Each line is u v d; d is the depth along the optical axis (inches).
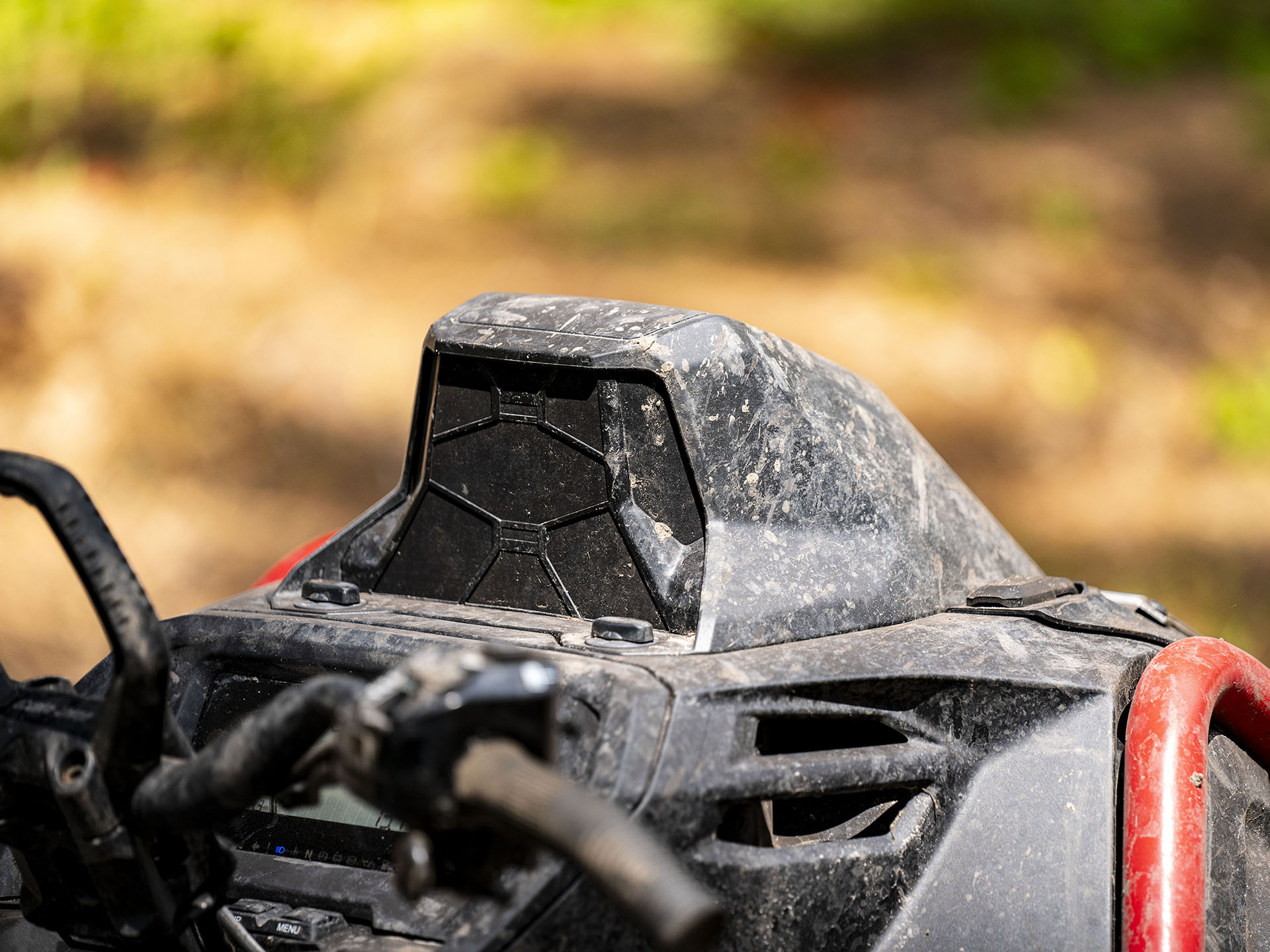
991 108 479.8
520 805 85.0
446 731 85.2
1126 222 410.3
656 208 389.4
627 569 98.7
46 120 404.5
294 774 88.5
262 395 273.1
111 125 408.5
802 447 99.4
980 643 99.1
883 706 97.1
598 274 349.1
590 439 98.8
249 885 95.6
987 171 434.0
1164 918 95.0
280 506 231.1
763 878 94.4
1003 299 358.0
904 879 96.3
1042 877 96.3
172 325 299.3
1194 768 96.8
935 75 504.1
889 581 100.1
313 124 425.1
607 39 518.3
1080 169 437.4
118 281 316.2
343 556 102.2
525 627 98.3
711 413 98.1
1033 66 506.9
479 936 92.7
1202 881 95.7
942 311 345.7
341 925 94.8
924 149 446.0
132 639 90.0
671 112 457.7
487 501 100.2
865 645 97.8
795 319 331.3
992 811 97.1
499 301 101.0
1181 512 267.6
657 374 97.9
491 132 428.5
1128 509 266.4
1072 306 358.6
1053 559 240.4
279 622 98.1
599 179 406.9
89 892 92.0
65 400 262.4
